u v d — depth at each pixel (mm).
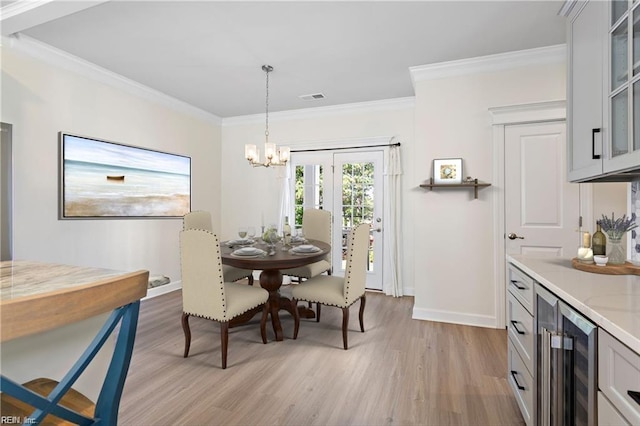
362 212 4645
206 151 4992
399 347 2691
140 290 775
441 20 2484
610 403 896
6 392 553
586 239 1683
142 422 1742
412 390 2055
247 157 3484
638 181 1851
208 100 4391
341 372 2279
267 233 3234
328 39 2771
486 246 3166
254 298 2600
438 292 3326
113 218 3568
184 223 3713
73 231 3209
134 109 3814
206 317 2391
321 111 4711
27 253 2840
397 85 3844
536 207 3016
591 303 1066
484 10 2354
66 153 3117
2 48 2658
